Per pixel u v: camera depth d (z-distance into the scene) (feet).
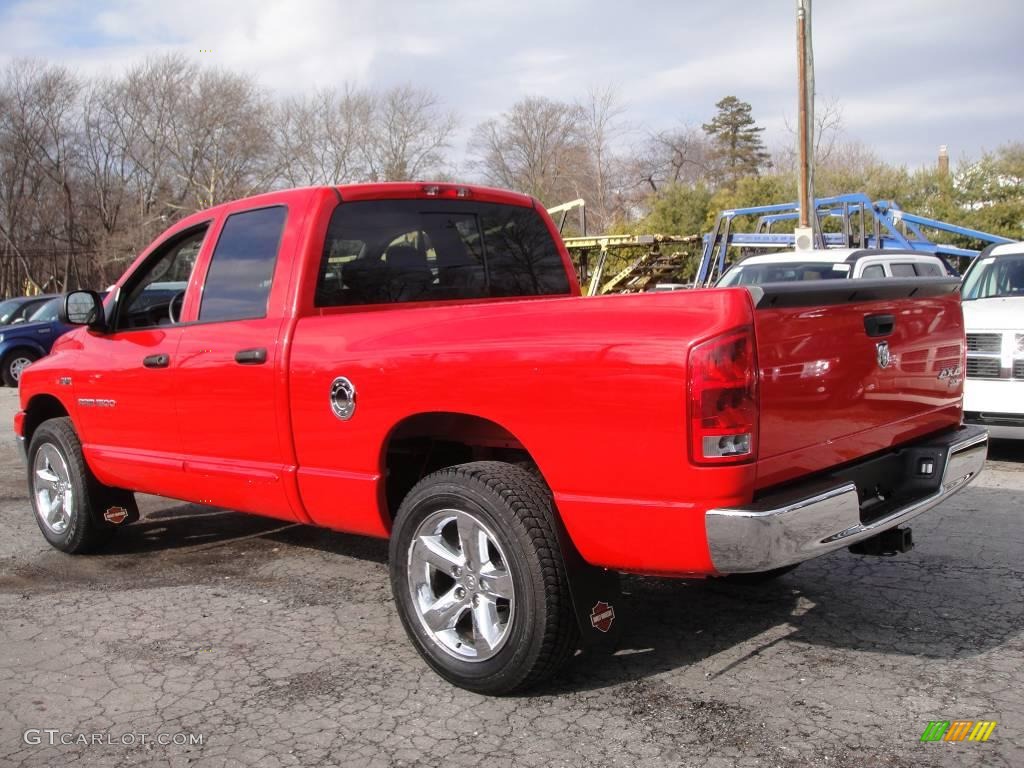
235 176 191.72
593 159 187.52
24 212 195.11
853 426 12.14
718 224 69.26
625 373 10.78
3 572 18.69
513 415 11.82
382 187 15.87
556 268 18.47
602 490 11.14
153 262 18.12
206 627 15.28
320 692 12.72
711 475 10.35
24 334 59.06
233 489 15.85
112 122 194.49
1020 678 12.41
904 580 16.40
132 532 21.44
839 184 119.14
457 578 12.50
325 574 17.95
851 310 12.00
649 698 12.19
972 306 27.20
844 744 10.85
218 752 11.19
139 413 17.44
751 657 13.38
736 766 10.48
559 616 11.62
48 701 12.67
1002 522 19.88
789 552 10.57
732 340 10.27
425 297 16.25
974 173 112.57
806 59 53.52
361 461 13.74
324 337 14.17
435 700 12.37
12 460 32.58
